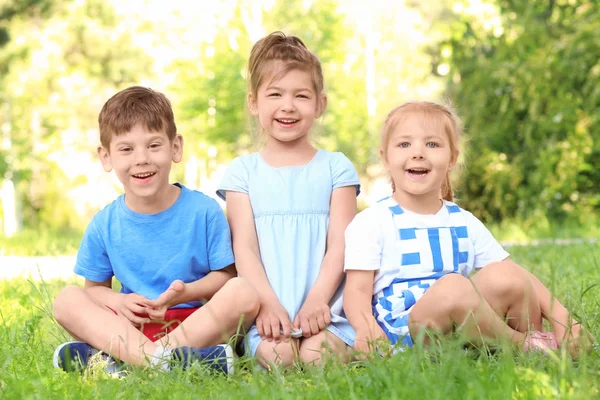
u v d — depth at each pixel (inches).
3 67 917.8
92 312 132.0
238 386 107.7
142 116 140.0
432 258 138.4
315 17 621.0
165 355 122.1
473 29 636.7
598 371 100.7
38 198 1091.3
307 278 147.9
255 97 156.7
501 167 615.8
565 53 558.3
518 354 116.4
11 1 925.2
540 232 490.6
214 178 691.4
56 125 914.1
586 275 210.2
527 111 604.1
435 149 139.5
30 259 374.6
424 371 100.2
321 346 119.3
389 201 143.1
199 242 146.2
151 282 144.6
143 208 145.1
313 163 156.0
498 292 125.2
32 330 149.4
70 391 105.4
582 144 573.0
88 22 949.2
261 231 151.7
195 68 580.4
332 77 666.8
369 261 137.3
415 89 746.2
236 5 609.6
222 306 130.0
